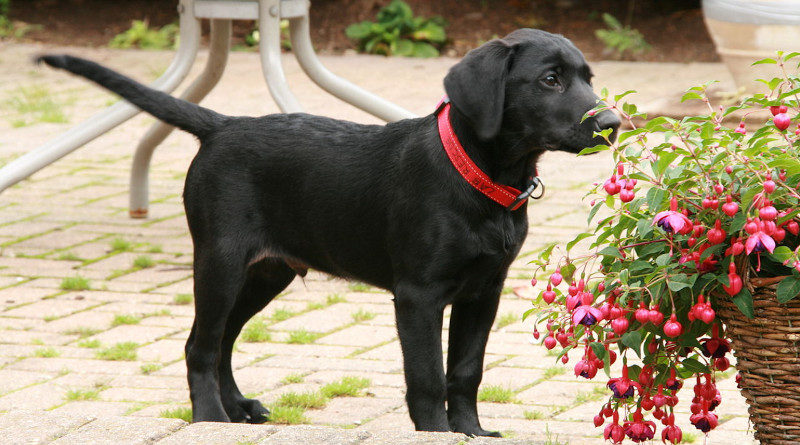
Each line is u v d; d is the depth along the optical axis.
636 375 5.16
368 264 6.33
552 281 5.06
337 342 8.23
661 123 4.88
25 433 5.18
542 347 8.06
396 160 6.09
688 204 4.94
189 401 7.00
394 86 19.33
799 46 15.52
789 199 4.70
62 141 10.11
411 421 6.45
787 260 4.48
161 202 12.77
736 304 4.71
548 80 5.76
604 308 4.89
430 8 25.27
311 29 24.50
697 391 5.30
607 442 6.00
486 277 6.02
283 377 7.51
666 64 21.50
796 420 4.90
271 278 7.11
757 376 4.93
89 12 25.94
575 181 13.29
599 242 5.20
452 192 5.80
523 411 6.81
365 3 24.72
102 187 13.47
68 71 6.92
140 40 23.88
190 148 15.67
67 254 10.61
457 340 6.39
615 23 22.48
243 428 5.27
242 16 9.88
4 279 9.87
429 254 5.84
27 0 26.34
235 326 7.08
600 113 5.64
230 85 19.38
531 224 11.41
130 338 8.32
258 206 6.54
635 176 4.94
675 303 5.04
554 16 25.16
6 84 20.05
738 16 15.66
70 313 8.94
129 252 10.77
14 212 12.28
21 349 8.04
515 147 5.86
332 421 6.67
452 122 5.87
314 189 6.34
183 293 9.47
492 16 25.16
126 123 17.30
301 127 6.55
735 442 6.13
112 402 7.00
